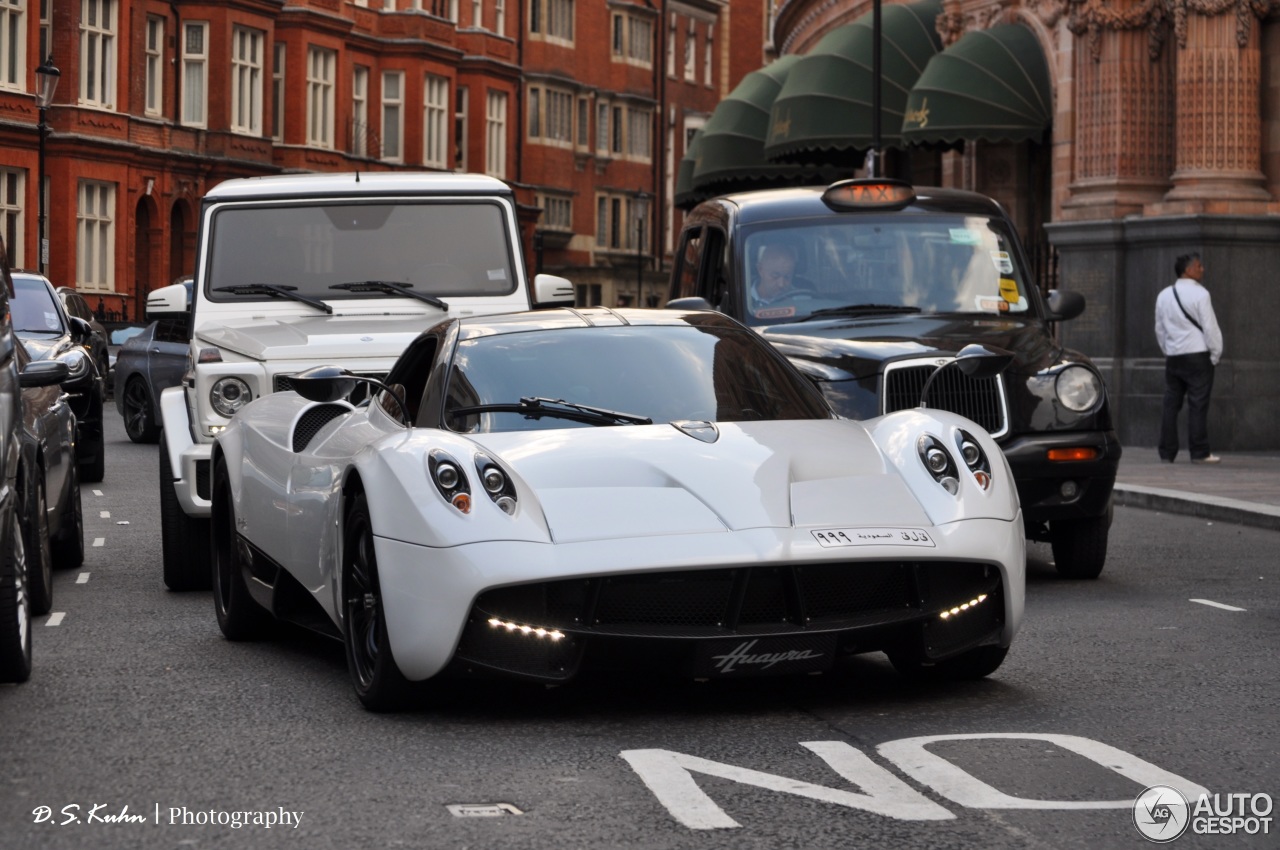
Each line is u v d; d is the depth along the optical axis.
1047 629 8.70
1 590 7.18
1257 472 18.36
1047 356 10.73
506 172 70.62
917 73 31.98
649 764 5.75
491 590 6.20
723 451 6.75
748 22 94.31
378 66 62.00
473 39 67.69
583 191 79.88
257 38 53.88
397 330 10.66
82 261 47.44
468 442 6.60
